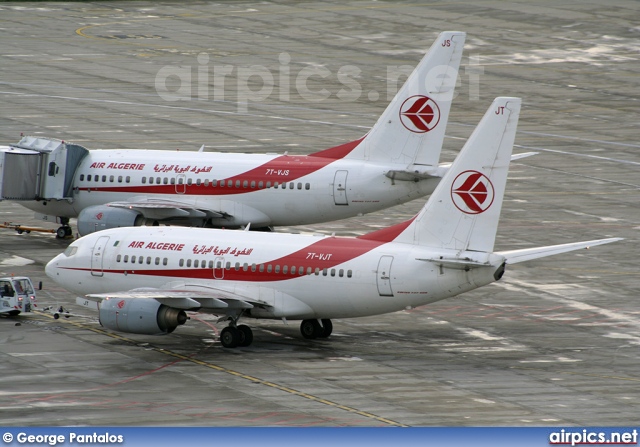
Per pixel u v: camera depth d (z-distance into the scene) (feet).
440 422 631.56
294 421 628.28
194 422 623.77
